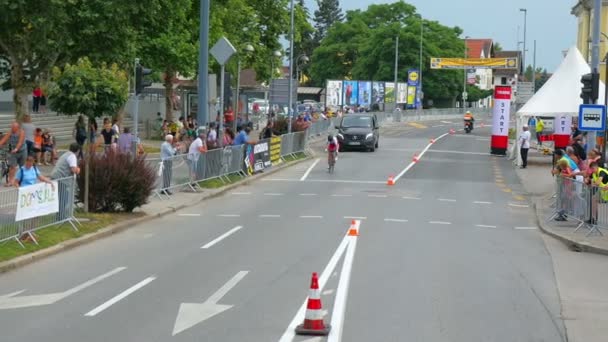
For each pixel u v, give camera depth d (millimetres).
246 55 57750
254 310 12703
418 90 110812
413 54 118688
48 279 15133
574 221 24609
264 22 63781
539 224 24484
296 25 65688
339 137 54094
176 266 16562
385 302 13523
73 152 20859
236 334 11242
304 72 157125
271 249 18875
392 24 120188
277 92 53094
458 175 40250
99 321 11914
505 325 12234
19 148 26625
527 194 33562
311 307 11359
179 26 46156
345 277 15594
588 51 70000
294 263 17047
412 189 33781
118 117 41250
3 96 58312
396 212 26500
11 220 17125
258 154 38844
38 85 36781
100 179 22750
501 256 18953
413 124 95500
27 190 17688
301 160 46625
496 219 25891
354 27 135250
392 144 62062
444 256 18516
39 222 18531
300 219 24406
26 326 11617
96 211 23156
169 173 28859
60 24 34406
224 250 18672
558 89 43938
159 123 56906
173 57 46906
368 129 54594
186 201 27766
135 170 23422
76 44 36469
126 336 11078
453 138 71125
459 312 12977
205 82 32750
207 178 32250
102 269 16172
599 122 26516
